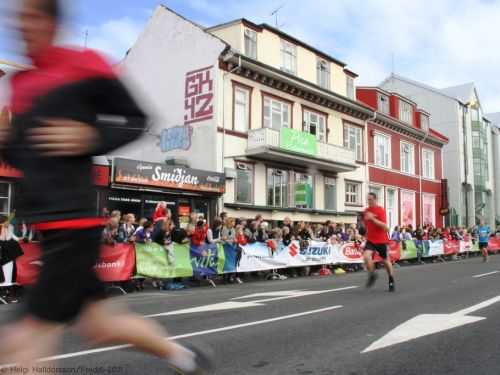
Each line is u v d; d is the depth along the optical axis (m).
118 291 11.48
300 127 25.14
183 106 22.17
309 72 26.05
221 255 13.82
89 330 2.20
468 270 17.08
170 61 22.89
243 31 22.41
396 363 4.68
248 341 5.60
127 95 2.06
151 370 4.21
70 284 2.05
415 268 19.16
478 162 45.53
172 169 18.34
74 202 2.04
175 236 12.73
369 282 10.34
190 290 12.05
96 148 2.02
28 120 1.95
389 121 32.12
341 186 27.72
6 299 9.80
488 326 6.47
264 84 23.23
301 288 11.55
